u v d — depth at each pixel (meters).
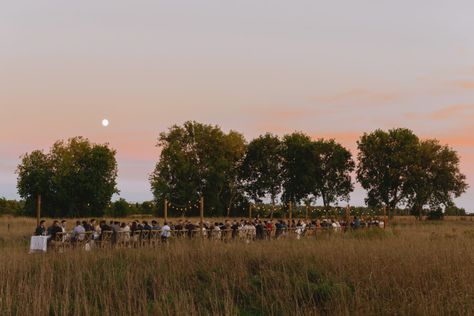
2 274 14.20
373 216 56.53
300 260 17.12
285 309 12.01
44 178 79.81
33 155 80.88
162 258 17.66
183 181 81.75
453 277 13.62
